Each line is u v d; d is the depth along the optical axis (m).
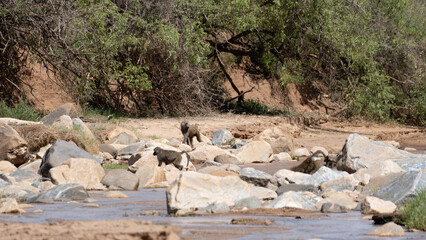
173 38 49.72
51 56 43.94
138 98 57.59
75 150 25.98
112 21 49.91
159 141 38.38
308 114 69.69
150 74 55.72
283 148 39.06
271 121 57.78
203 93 57.22
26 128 32.62
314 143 47.91
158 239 8.09
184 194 16.28
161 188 23.14
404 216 14.64
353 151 26.66
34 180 22.05
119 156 34.56
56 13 42.59
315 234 12.69
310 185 21.00
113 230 8.27
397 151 26.94
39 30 41.97
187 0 53.56
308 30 58.78
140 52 53.47
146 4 50.72
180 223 13.95
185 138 39.25
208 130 49.09
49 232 8.34
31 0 41.59
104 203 18.19
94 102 53.59
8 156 27.84
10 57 44.53
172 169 26.12
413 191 17.28
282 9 58.91
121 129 41.06
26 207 16.91
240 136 50.06
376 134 58.59
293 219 14.97
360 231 13.25
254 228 13.32
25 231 8.48
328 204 16.69
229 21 58.06
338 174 22.45
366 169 22.44
